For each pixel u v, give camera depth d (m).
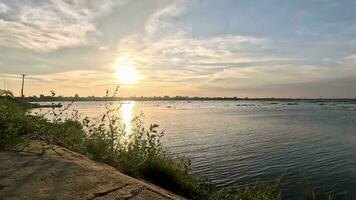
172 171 5.76
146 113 106.44
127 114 91.62
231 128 51.50
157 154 6.17
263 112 121.44
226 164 22.48
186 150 28.00
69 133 6.28
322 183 18.14
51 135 5.78
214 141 34.66
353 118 79.50
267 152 28.02
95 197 3.36
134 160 5.60
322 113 110.62
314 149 30.17
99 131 6.13
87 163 4.55
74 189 3.48
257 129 50.31
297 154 27.28
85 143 5.75
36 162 4.20
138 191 3.79
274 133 44.50
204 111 130.75
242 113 111.94
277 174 19.92
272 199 6.67
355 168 21.84
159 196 3.84
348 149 30.36
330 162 23.97
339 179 19.02
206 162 23.03
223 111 132.00
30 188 3.36
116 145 6.07
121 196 3.52
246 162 23.38
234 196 6.27
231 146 31.09
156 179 5.62
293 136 40.94
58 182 3.61
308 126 56.22
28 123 6.02
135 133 6.51
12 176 3.64
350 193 16.28
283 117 85.12
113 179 4.03
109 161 5.46
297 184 17.14
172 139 35.56
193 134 41.47
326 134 43.53
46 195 3.23
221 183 17.52
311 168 21.91
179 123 60.81
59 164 4.21
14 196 3.13
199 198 5.71
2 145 4.80
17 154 4.49
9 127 5.12
